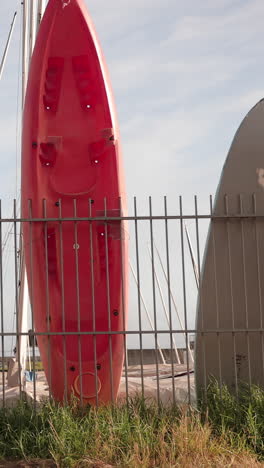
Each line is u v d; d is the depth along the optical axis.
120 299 8.59
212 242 8.12
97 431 6.77
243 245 7.93
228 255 8.12
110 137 8.78
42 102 8.80
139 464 6.25
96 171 8.77
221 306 8.09
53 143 8.76
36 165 8.68
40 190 8.66
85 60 8.88
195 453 6.52
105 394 8.39
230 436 6.89
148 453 6.44
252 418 7.06
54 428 6.77
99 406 7.61
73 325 8.52
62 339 8.38
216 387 7.64
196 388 7.99
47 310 7.70
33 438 6.80
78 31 8.86
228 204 8.18
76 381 8.32
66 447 6.53
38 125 8.75
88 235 8.63
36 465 6.37
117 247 8.57
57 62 8.87
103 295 8.60
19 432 6.88
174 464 6.30
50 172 8.73
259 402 7.33
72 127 8.83
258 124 8.35
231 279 7.91
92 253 8.11
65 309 8.55
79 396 8.30
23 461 6.49
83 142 8.82
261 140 8.32
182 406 7.35
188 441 6.66
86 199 8.71
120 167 8.88
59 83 8.88
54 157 8.77
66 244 8.64
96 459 6.41
